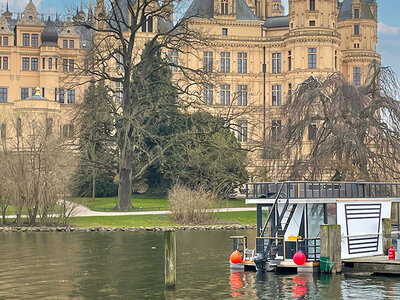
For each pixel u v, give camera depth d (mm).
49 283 36562
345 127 59594
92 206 82375
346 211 41031
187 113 84688
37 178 63156
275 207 40125
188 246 51438
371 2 140375
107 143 95812
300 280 36875
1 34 135625
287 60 128125
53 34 134500
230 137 91562
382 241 43094
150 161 80750
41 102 115688
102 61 78625
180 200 68625
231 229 65750
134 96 81375
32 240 54594
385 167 58875
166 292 34312
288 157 63250
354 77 135625
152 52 81625
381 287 35156
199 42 81625
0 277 38156
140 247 50344
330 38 124750
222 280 37125
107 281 37062
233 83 130625
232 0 131000
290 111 63625
